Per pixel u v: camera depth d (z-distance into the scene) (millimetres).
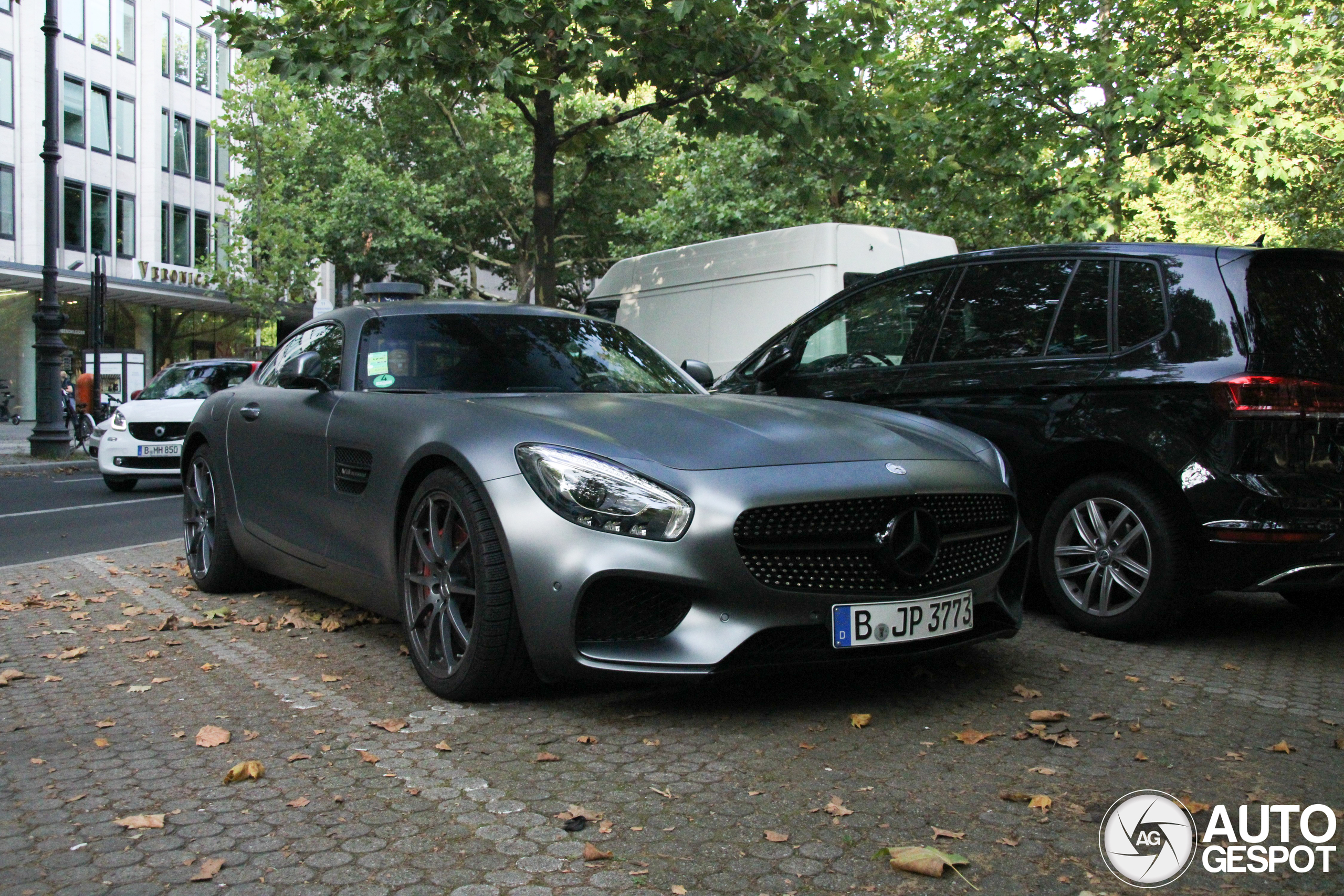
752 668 3379
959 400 5387
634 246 28406
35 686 4098
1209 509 4469
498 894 2381
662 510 3375
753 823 2760
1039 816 2811
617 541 3373
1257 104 13789
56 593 6055
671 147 29453
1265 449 4391
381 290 12141
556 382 4652
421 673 3938
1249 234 22531
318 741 3398
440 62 10461
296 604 5617
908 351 5723
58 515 10711
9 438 25625
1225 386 4434
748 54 10828
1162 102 13375
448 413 4008
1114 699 3893
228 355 39469
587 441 3604
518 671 3688
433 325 4898
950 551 3758
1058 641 4816
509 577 3555
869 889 2406
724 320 10734
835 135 11469
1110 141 13867
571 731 3482
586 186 30656
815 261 9797
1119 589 4926
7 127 31562
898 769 3139
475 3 9875
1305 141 15117
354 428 4418
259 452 5270
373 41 10148
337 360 4930
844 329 6125
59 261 32969
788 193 20125
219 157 40344
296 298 31516
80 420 20797
